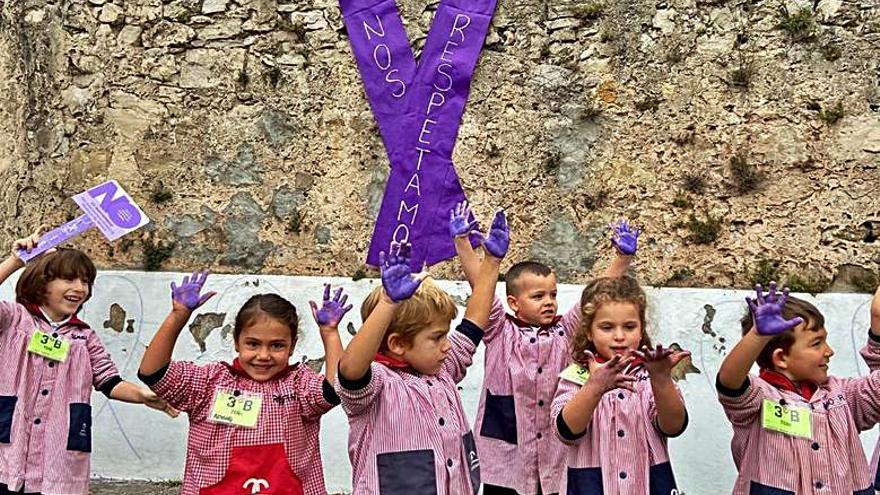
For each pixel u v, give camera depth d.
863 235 5.66
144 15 6.34
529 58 6.06
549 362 4.49
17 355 4.35
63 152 6.32
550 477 4.38
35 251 4.51
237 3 6.30
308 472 3.72
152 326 6.04
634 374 3.64
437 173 5.98
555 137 5.99
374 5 6.16
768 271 5.67
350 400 3.28
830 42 5.82
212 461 3.60
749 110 5.84
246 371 3.73
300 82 6.22
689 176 5.84
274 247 6.11
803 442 3.65
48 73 6.35
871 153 5.70
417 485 3.26
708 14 5.95
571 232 5.91
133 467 5.94
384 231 5.96
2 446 4.22
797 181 5.75
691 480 5.49
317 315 3.89
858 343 5.50
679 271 5.76
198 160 6.24
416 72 6.08
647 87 5.95
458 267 5.89
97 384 4.53
